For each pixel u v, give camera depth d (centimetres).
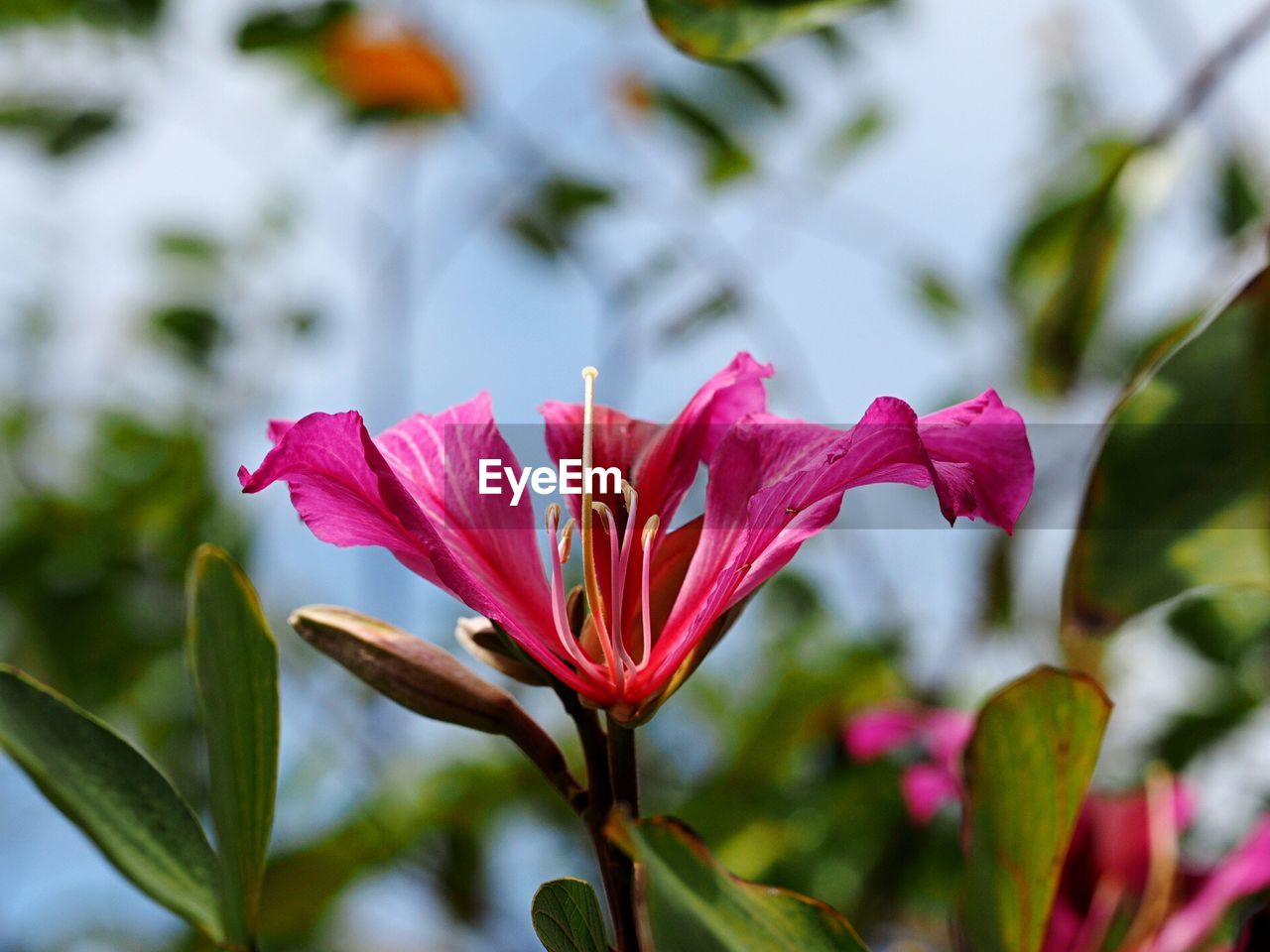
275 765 48
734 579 47
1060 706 47
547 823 88
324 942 86
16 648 96
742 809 80
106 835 46
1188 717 75
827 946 44
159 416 105
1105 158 83
